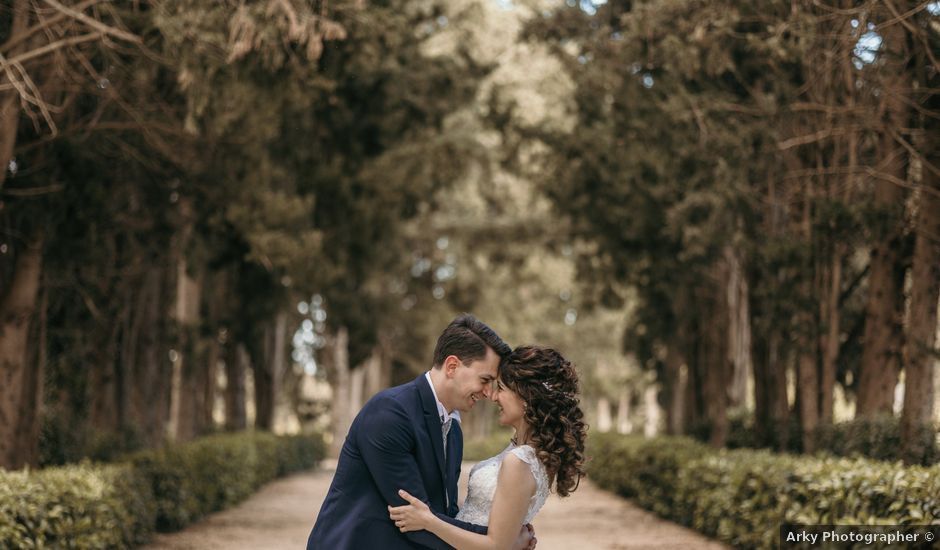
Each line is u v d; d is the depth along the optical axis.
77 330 14.65
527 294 48.31
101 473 11.16
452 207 38.81
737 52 14.40
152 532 12.98
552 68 27.31
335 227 21.19
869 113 11.31
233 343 26.33
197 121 14.34
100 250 13.73
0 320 11.68
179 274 21.95
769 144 13.59
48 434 14.10
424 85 20.92
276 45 11.12
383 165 21.34
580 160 19.34
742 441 19.22
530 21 19.22
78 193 12.67
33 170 11.84
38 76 11.55
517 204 37.66
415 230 35.56
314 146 20.02
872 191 13.59
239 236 16.98
